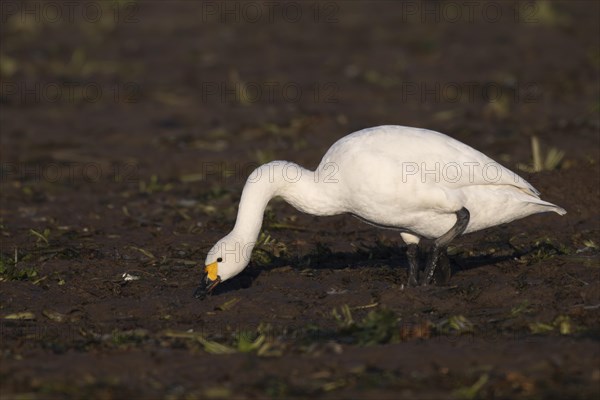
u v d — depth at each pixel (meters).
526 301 10.86
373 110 22.30
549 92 23.42
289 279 12.34
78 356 9.62
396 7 32.50
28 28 29.31
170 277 12.70
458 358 9.27
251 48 27.77
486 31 29.16
